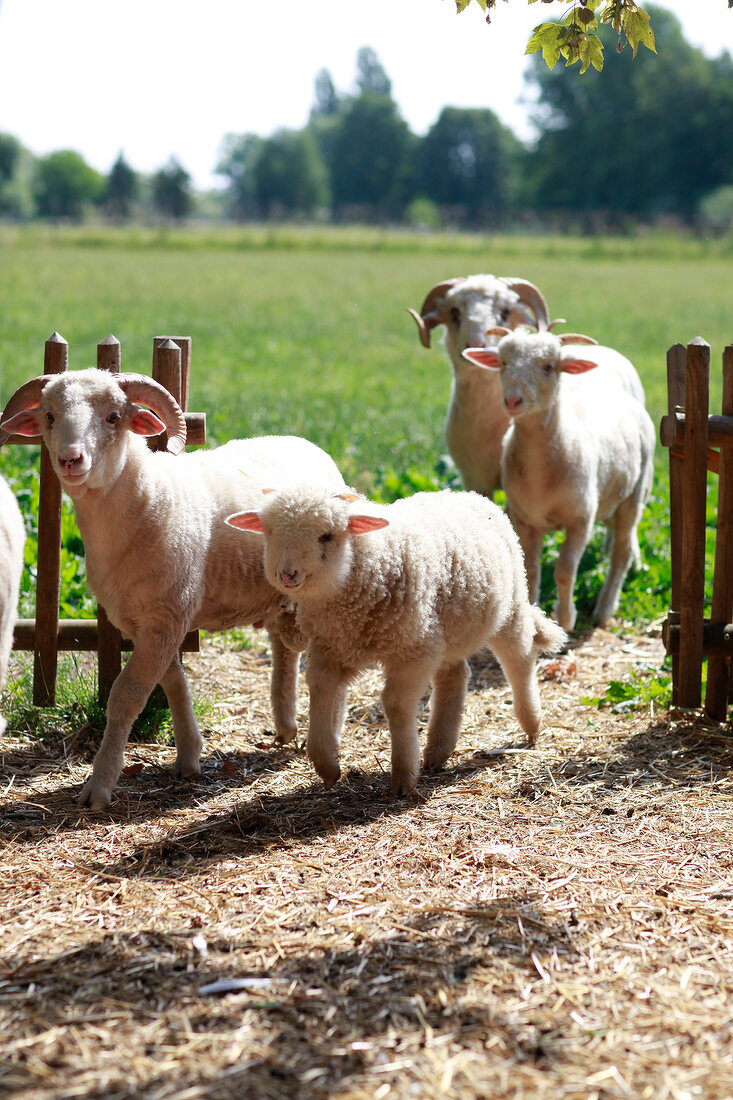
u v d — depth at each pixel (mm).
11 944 3484
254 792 4762
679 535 5879
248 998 3176
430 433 12391
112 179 148500
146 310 27797
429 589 4496
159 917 3668
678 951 3439
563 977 3295
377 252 61469
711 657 5488
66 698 5539
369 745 5324
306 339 23141
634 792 4691
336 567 4250
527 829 4336
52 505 5348
